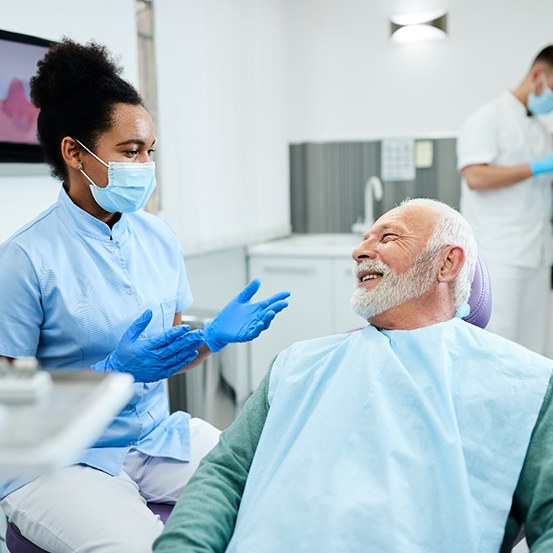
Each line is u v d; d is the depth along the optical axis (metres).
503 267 2.99
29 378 0.67
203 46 2.96
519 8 3.41
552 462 1.04
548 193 3.03
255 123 3.48
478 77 3.55
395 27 3.49
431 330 1.22
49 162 1.48
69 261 1.41
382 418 1.11
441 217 1.28
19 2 1.88
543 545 0.96
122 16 2.30
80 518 1.23
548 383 1.14
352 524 1.00
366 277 1.31
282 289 3.53
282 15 3.76
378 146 3.79
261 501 1.09
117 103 1.38
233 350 2.54
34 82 1.42
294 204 3.99
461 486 1.03
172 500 1.46
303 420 1.20
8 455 0.53
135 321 1.35
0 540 1.85
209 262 3.25
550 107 2.84
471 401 1.13
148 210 2.65
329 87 3.81
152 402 1.53
